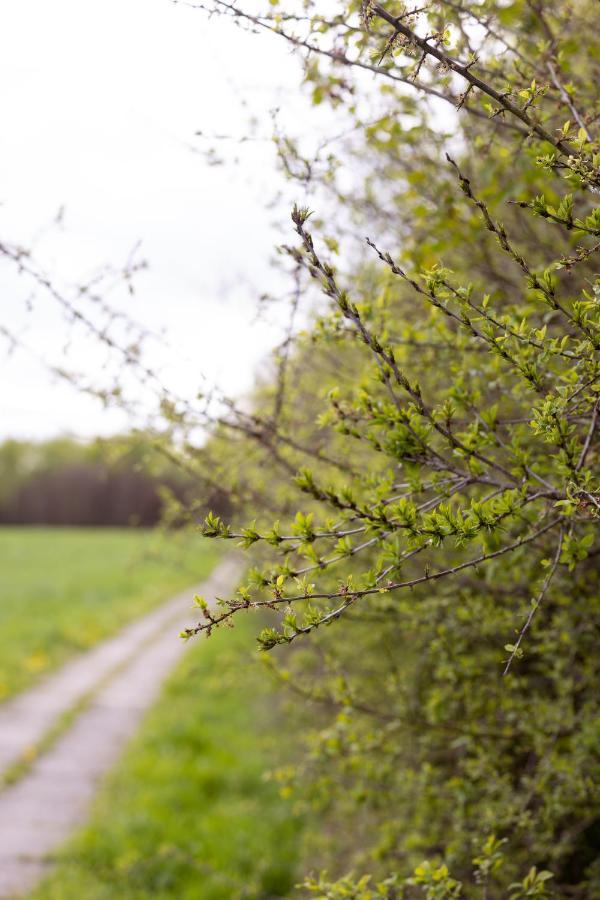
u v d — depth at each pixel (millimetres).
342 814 4910
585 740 2877
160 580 26219
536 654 3854
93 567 30047
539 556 2871
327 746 3467
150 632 18500
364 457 3592
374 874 4312
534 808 3412
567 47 2719
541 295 1847
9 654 14680
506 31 2844
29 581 25547
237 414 3025
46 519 56406
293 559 3305
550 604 3254
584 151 1896
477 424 2137
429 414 2090
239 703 11188
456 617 3336
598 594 3068
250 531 1869
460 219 3242
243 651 5434
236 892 6262
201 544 4617
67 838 7465
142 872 6695
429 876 2500
